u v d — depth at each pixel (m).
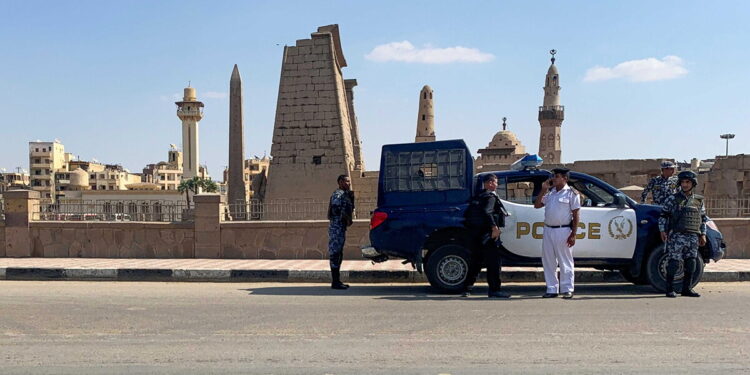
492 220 8.48
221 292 9.09
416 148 9.26
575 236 8.37
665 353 5.18
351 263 12.27
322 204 16.72
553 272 8.51
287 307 7.61
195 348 5.45
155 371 4.76
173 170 109.62
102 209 13.90
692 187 8.38
